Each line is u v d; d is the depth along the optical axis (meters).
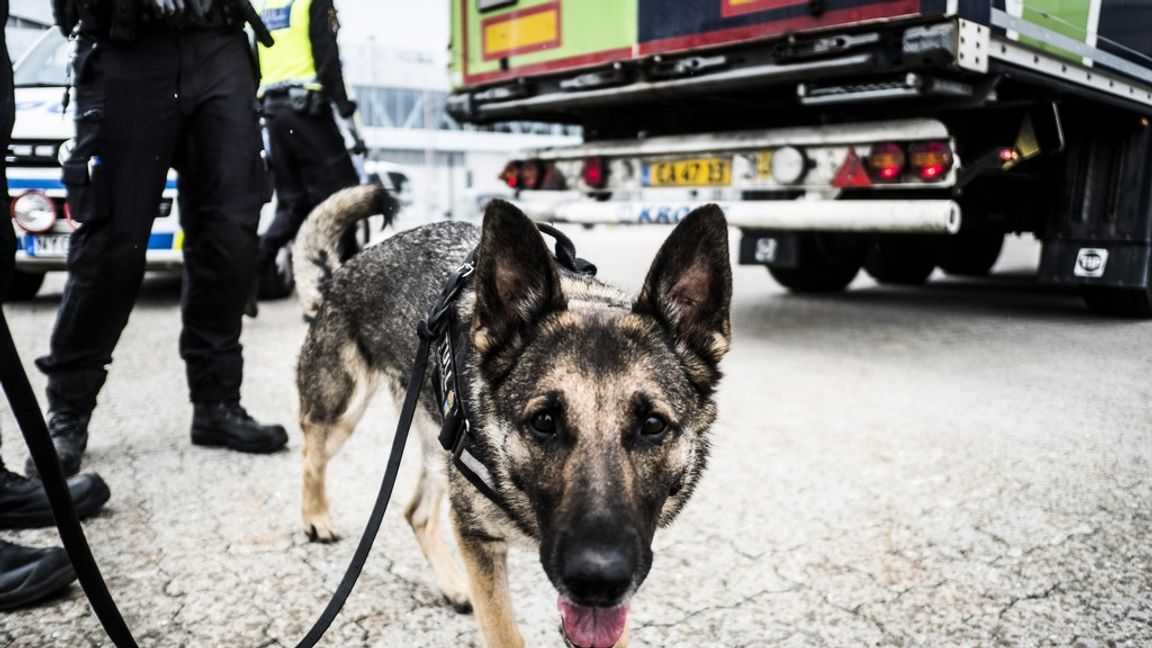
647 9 5.67
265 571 2.73
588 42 6.02
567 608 1.94
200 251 3.55
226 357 3.74
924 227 5.12
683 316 2.19
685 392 2.09
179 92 3.25
